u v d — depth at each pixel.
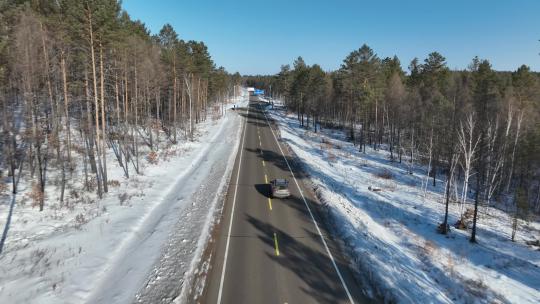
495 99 40.28
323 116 95.00
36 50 24.69
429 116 47.41
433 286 14.14
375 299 12.40
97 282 12.81
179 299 11.71
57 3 31.86
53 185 24.17
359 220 21.44
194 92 67.12
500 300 13.85
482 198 34.28
